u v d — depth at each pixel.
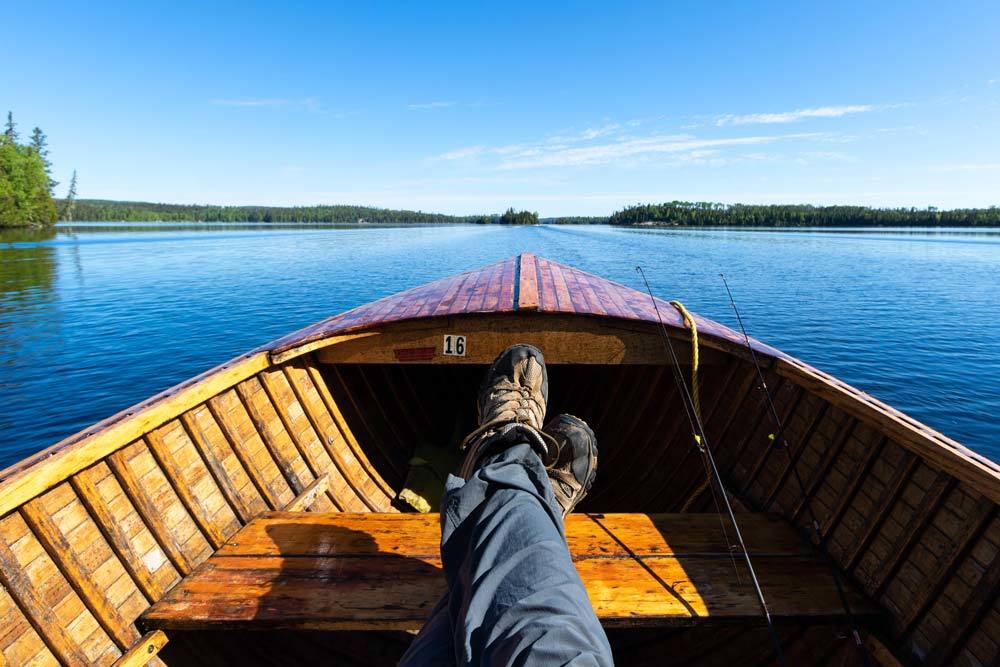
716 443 3.95
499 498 1.01
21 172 69.25
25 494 1.96
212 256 40.84
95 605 2.15
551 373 6.70
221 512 2.92
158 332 15.87
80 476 2.26
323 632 2.97
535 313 3.70
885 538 2.41
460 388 6.82
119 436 2.38
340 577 2.51
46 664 1.97
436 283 5.61
